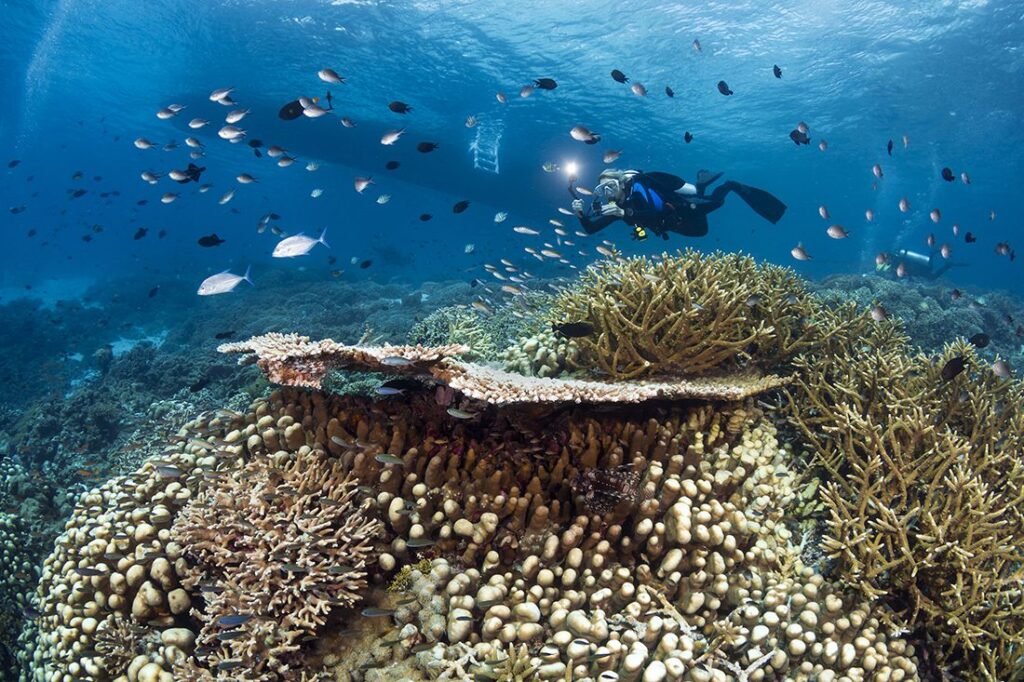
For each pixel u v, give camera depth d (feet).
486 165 111.34
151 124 143.43
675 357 15.81
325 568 10.16
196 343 61.00
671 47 84.07
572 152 114.42
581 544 11.10
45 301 139.13
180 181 30.68
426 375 12.42
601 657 9.07
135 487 13.79
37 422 33.91
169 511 12.56
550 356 17.62
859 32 78.33
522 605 9.73
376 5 74.33
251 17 77.82
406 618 10.28
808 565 11.93
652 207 21.77
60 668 11.16
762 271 21.35
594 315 16.99
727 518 11.43
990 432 13.91
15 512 21.93
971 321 43.83
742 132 118.73
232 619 9.53
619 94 99.04
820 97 99.25
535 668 9.09
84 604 11.73
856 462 12.93
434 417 12.97
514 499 10.96
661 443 12.33
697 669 9.20
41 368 57.77
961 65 84.89
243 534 10.85
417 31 80.33
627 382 15.28
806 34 79.46
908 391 15.14
